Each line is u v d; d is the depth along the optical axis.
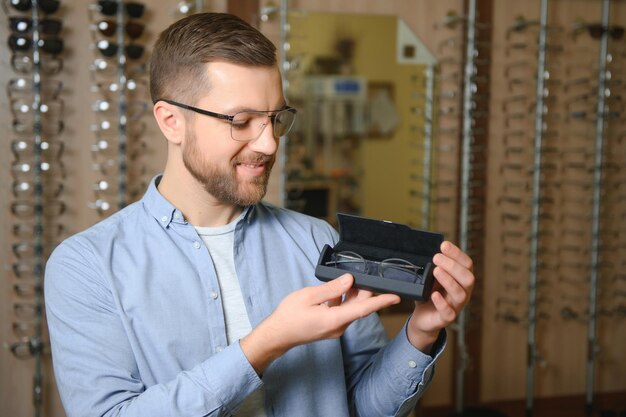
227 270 1.25
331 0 3.55
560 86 3.92
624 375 4.14
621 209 4.08
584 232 4.04
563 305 4.05
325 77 3.57
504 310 3.94
